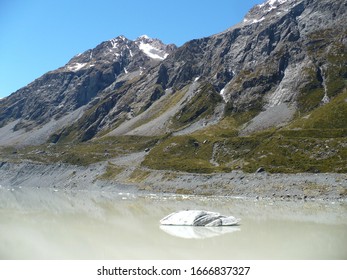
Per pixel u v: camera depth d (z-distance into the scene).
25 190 182.00
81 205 107.25
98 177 193.00
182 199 123.25
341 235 55.31
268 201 110.12
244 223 68.75
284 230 60.41
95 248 47.53
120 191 165.88
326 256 42.25
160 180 160.75
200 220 66.56
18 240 52.72
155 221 73.44
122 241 52.22
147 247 48.09
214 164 173.88
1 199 127.69
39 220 74.44
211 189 138.88
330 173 123.69
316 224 66.38
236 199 118.94
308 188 118.50
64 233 58.75
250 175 138.12
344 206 94.25
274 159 149.62
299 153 151.62
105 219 76.44
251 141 182.88
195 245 49.28
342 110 196.25
